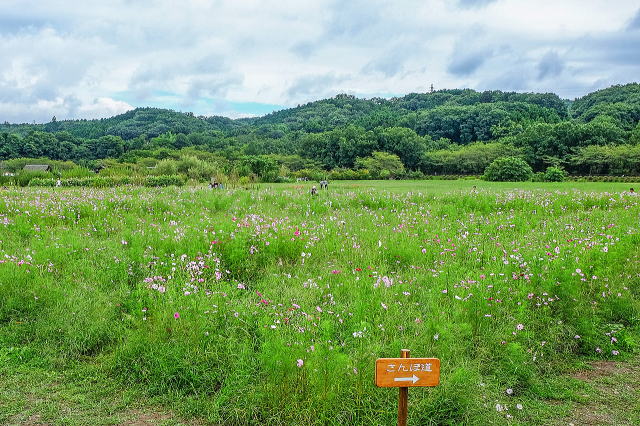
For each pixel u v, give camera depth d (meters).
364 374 4.18
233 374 4.34
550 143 72.06
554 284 6.03
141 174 33.50
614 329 5.84
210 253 7.24
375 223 11.40
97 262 7.31
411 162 80.94
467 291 5.99
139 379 4.55
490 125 110.75
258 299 6.05
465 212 13.34
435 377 3.28
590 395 4.52
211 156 76.56
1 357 4.81
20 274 6.05
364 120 141.75
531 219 12.04
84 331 5.20
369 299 5.81
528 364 4.89
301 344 4.43
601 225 10.78
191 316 5.04
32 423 3.87
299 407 3.93
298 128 160.00
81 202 13.21
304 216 12.87
